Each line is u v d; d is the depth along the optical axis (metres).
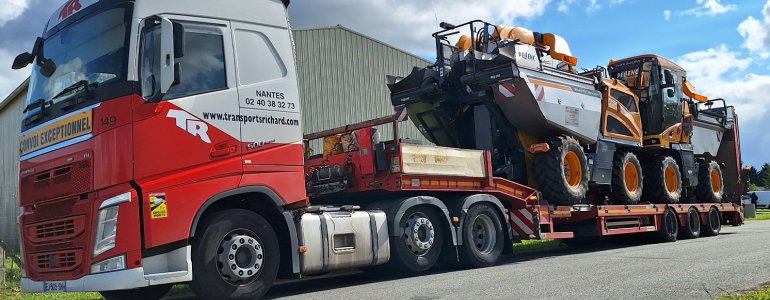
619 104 12.37
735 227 18.55
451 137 11.12
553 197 10.57
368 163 8.34
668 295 5.89
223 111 6.28
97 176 5.69
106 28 6.04
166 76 5.57
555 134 10.77
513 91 9.96
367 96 22.08
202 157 6.06
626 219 12.30
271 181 6.58
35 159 6.41
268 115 6.66
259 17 6.82
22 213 6.50
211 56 6.31
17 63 6.84
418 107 11.19
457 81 10.54
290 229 6.76
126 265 5.52
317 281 8.91
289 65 7.00
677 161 14.41
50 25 6.81
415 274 8.60
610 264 8.72
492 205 9.53
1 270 9.53
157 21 5.83
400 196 8.66
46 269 6.10
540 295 6.08
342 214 7.60
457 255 8.74
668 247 11.59
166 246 5.76
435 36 10.71
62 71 6.34
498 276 7.78
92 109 5.82
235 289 6.22
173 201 5.82
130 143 5.64
